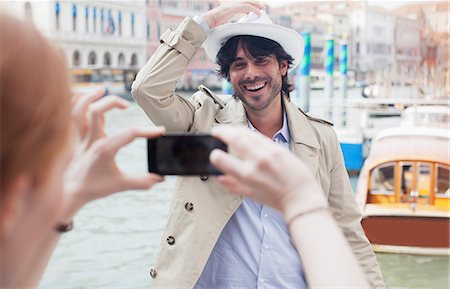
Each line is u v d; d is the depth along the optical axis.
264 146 0.67
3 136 0.55
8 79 0.55
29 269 0.66
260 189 0.67
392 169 11.66
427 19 37.00
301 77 17.78
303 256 0.68
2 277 0.62
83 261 10.45
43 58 0.57
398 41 42.50
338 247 0.67
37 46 0.57
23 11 0.59
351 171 15.84
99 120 0.87
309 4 51.91
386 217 9.47
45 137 0.57
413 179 10.23
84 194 0.77
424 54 35.56
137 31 57.53
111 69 48.44
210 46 2.49
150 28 58.41
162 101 2.37
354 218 2.52
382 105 20.36
